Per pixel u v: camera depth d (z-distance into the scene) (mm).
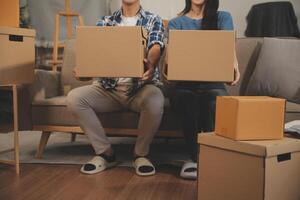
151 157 2451
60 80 2750
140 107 2109
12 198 1690
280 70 2324
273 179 1354
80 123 2148
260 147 1324
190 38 1814
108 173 2088
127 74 1913
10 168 2186
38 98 2418
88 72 1937
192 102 2008
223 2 4184
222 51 1807
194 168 1979
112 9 4285
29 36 2256
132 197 1714
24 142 2912
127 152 2609
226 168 1449
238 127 1410
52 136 3221
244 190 1391
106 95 2189
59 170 2146
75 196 1724
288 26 3781
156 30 2170
